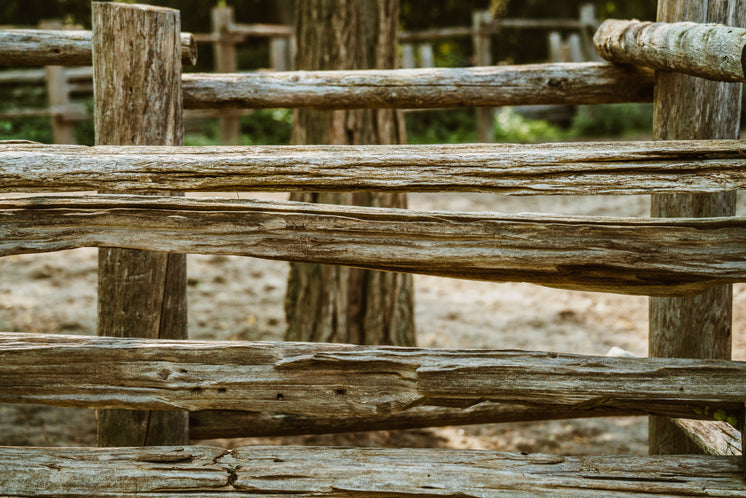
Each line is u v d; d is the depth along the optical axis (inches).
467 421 120.1
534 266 83.4
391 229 83.6
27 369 85.5
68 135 440.8
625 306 258.7
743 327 224.4
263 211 83.8
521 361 85.1
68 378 85.7
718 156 81.6
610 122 633.6
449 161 83.5
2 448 88.0
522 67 126.0
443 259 83.7
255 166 83.9
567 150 82.9
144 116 106.2
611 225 82.8
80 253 290.7
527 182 83.2
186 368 86.0
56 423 163.2
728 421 85.6
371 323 176.4
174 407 86.1
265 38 829.8
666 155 81.7
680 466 86.9
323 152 84.5
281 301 249.3
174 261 109.7
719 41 83.6
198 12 819.4
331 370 85.7
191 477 86.2
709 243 82.0
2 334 87.1
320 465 86.9
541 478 85.8
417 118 621.0
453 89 125.3
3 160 82.8
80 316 222.7
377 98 125.6
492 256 83.4
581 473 86.4
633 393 84.7
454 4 896.9
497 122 620.1
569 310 251.6
